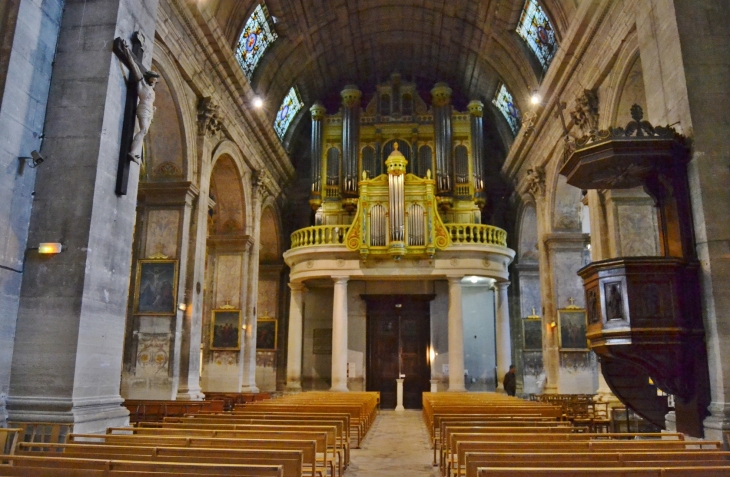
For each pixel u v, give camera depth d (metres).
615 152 7.64
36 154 7.59
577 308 16.08
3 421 6.80
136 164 8.63
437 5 19.03
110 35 8.17
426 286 22.42
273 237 22.16
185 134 12.92
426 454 9.48
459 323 18.80
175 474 3.96
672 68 8.24
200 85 13.44
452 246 18.95
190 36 12.71
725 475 4.06
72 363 7.08
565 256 16.41
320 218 21.30
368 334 22.22
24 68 7.61
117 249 8.11
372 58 23.03
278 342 22.02
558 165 15.48
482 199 21.06
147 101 8.68
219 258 17.09
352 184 21.11
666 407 8.17
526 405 10.88
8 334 7.12
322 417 8.27
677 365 7.20
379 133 21.91
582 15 12.12
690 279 7.45
